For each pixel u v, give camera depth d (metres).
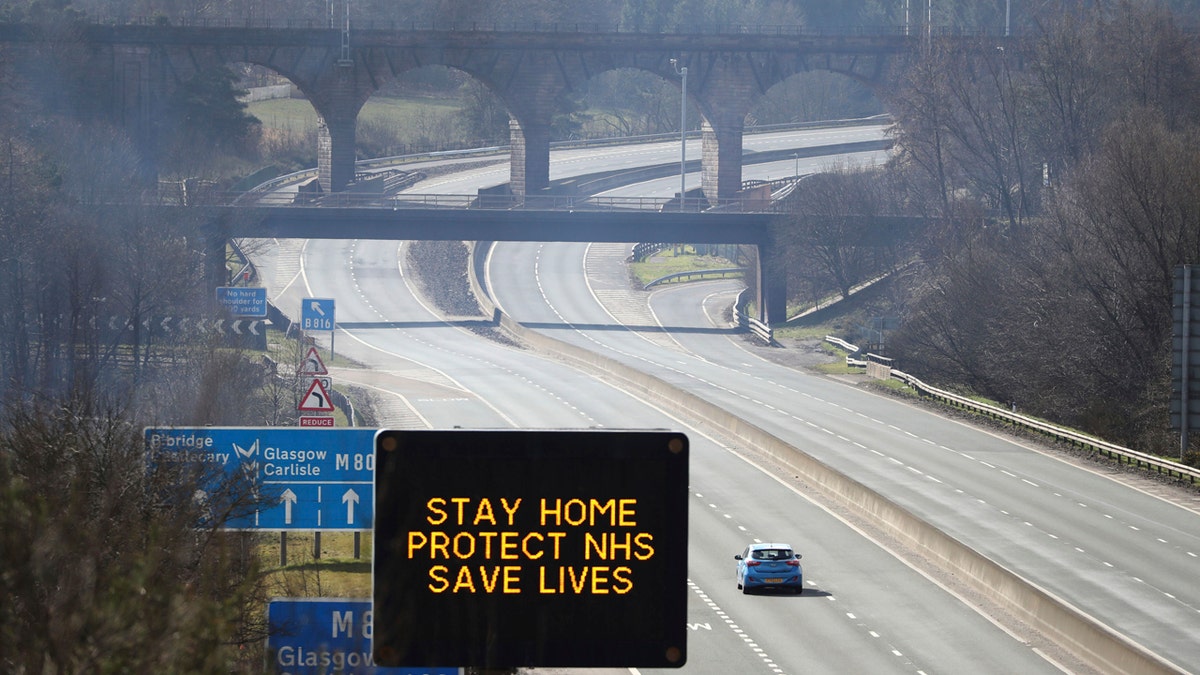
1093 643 84.69
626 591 28.61
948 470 143.88
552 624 28.50
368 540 86.06
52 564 28.17
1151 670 77.19
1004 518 123.75
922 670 83.56
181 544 45.38
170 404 118.00
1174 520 123.56
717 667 83.75
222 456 67.88
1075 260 181.75
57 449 54.25
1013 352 188.12
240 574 54.47
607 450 28.59
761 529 121.25
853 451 152.88
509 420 168.62
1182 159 181.62
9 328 163.12
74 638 26.45
